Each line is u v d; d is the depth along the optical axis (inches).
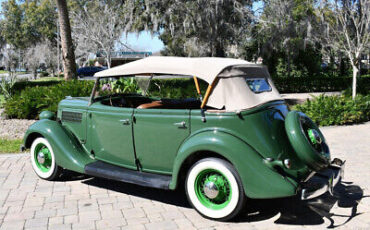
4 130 338.3
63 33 490.0
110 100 192.7
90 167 173.8
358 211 149.3
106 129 174.4
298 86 826.8
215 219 142.1
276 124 139.4
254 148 133.0
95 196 172.9
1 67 2003.0
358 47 423.8
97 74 180.1
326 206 155.3
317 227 136.4
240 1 783.7
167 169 157.5
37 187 185.3
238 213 137.3
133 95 213.5
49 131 187.3
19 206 159.5
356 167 208.2
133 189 183.6
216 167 136.9
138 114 160.4
